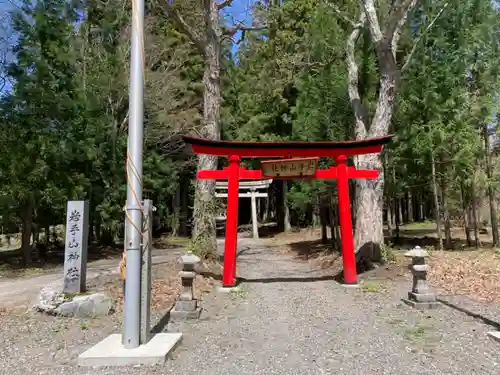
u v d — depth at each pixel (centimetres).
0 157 1147
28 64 1263
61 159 1252
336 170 926
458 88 1205
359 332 542
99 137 1425
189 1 1373
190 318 620
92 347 462
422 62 1227
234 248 891
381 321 591
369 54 1271
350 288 849
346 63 1272
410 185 1420
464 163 1212
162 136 1795
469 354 446
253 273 1142
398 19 924
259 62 2245
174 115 1741
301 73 1532
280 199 2909
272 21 1463
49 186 1204
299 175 916
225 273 877
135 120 476
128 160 475
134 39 485
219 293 830
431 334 521
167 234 2703
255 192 2602
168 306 697
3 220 1253
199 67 1947
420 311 638
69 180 1270
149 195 1966
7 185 1144
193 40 1138
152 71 1692
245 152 909
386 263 1009
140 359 430
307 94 1420
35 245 1519
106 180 1523
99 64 1520
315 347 484
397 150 1320
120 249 1786
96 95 1473
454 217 2314
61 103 1274
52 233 1781
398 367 414
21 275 1112
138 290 466
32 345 503
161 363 431
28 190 1157
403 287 820
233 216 898
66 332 554
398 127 1312
